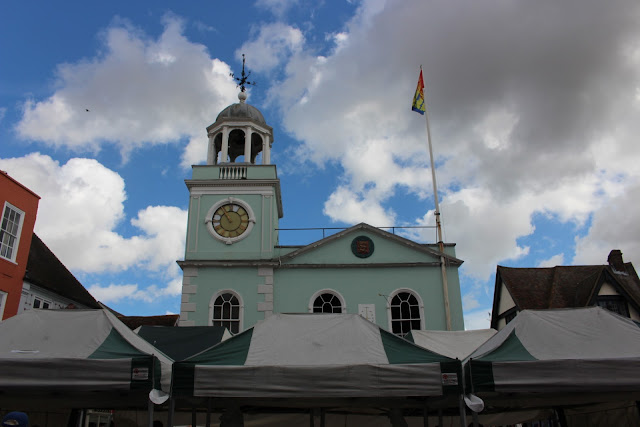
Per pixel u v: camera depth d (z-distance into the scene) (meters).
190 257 21.91
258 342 8.66
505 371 7.79
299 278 21.67
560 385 7.71
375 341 8.73
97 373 7.70
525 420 13.83
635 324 8.87
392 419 10.26
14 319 8.95
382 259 21.98
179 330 13.58
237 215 22.84
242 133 25.91
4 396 8.80
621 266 24.34
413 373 7.83
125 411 13.62
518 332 8.78
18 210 19.12
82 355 8.03
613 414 11.94
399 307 21.33
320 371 7.84
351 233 22.50
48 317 9.05
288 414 13.03
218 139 25.94
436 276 21.72
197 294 21.20
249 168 23.77
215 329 13.64
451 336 12.99
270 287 21.33
